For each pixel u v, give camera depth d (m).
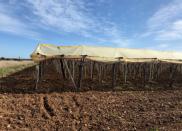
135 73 22.91
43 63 19.86
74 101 14.46
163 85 20.22
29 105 13.18
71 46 18.16
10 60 30.69
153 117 12.61
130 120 12.25
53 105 13.48
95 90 17.12
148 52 20.59
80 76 17.08
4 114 11.77
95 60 17.72
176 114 13.05
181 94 17.41
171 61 20.28
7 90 15.91
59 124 11.41
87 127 11.32
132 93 17.05
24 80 19.00
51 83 18.05
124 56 18.83
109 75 21.95
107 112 13.18
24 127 10.82
